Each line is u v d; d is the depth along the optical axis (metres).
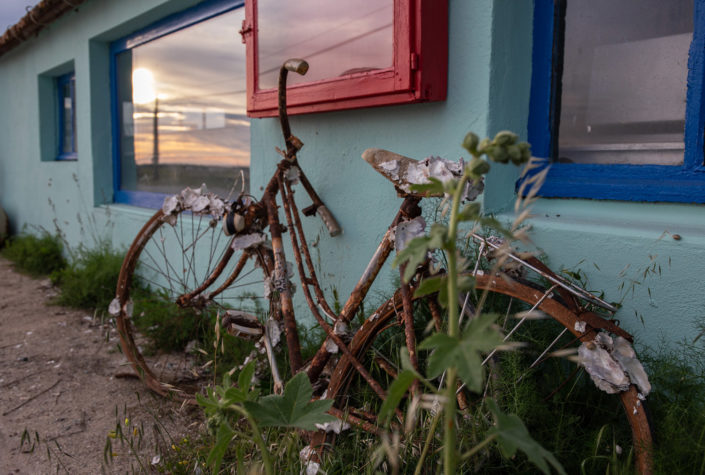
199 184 4.10
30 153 6.60
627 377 1.37
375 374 1.96
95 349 3.11
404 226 1.67
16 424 2.21
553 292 1.50
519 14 2.08
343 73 2.36
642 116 1.99
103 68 5.01
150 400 2.41
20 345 3.19
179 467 1.79
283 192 2.18
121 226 4.60
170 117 4.35
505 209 2.12
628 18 2.01
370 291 2.42
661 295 1.68
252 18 2.77
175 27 4.05
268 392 2.21
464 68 2.05
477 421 1.52
